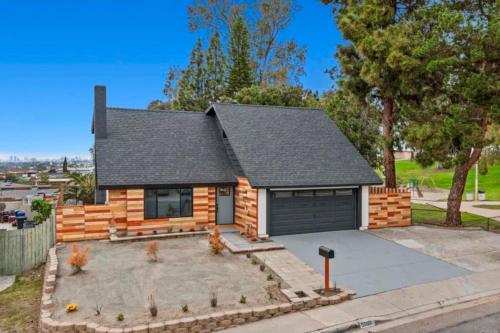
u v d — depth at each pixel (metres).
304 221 16.80
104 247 14.27
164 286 10.28
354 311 9.03
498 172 47.34
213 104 20.06
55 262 12.14
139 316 8.40
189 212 17.09
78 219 15.32
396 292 10.20
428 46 15.95
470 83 15.11
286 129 19.66
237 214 17.72
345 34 19.66
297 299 9.23
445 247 14.59
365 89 20.98
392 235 16.55
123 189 15.68
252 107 20.78
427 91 17.59
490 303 9.59
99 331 7.66
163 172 16.61
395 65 16.88
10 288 12.39
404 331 8.09
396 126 21.28
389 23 19.16
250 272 11.50
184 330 8.00
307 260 12.83
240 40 38.47
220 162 18.19
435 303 9.55
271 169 16.52
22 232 14.03
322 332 8.03
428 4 19.20
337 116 26.45
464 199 32.12
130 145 17.55
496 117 14.80
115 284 10.43
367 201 17.75
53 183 46.97
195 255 13.24
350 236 16.31
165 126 19.38
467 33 15.60
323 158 18.16
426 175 49.91
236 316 8.42
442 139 16.41
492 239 15.85
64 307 8.92
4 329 8.99
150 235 15.51
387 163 21.34
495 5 15.89
